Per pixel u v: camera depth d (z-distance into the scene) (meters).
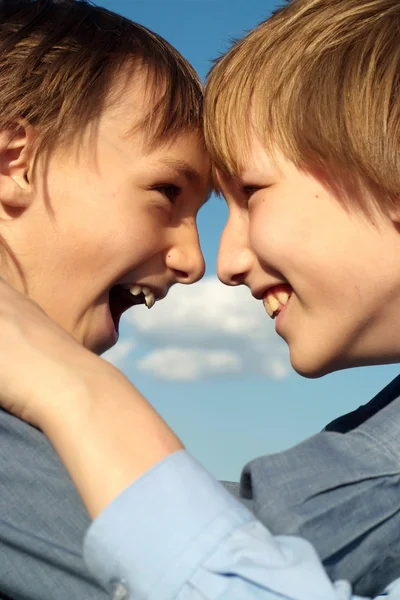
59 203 1.61
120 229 1.63
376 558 1.02
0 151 1.59
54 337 1.05
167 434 0.94
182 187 1.70
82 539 1.00
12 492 1.04
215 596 0.85
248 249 1.45
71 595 0.99
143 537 0.88
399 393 1.28
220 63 1.47
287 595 0.85
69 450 0.93
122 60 1.67
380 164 1.24
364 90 1.27
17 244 1.61
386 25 1.32
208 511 0.89
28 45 1.66
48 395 0.97
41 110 1.61
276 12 1.50
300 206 1.31
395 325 1.31
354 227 1.28
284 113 1.33
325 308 1.32
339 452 1.07
